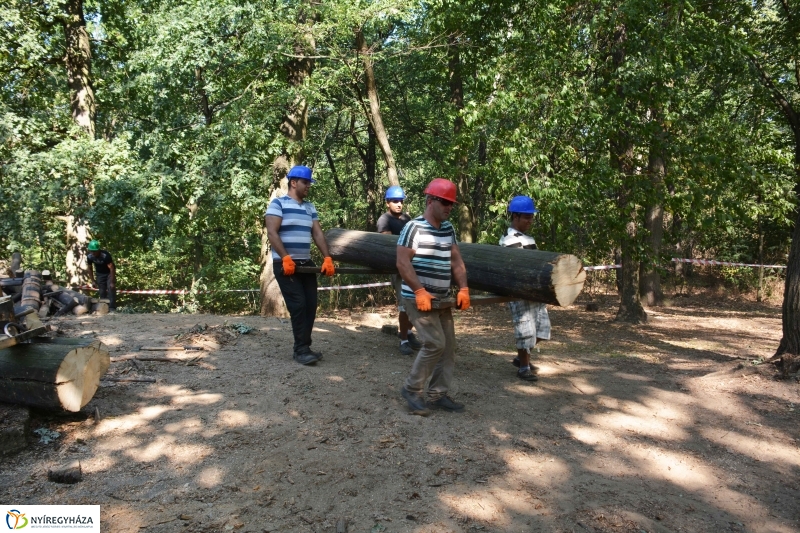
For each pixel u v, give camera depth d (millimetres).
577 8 9344
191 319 7688
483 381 5512
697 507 3357
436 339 4305
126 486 3324
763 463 3955
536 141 8719
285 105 13391
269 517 3043
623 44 8727
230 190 12898
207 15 11484
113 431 3979
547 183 8336
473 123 9141
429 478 3482
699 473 3781
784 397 5098
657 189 8914
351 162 25219
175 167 13312
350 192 25938
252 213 14305
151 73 11930
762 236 18578
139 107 14688
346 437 3963
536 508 3219
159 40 11523
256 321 7578
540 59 8883
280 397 4652
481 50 12727
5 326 3756
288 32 11688
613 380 5762
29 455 3633
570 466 3752
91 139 13375
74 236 15695
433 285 4238
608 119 8453
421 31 13711
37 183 12703
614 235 9086
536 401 4973
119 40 15969
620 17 8523
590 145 8875
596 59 8828
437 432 4121
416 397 4488
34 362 3756
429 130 19672
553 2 9359
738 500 3469
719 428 4508
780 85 13352
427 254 4191
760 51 12469
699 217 9156
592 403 4992
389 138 19781
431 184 4223
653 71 8219
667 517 3223
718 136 8805
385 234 6215
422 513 3113
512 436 4152
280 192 13875
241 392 4746
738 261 20172
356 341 6727
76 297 9141
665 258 9719
